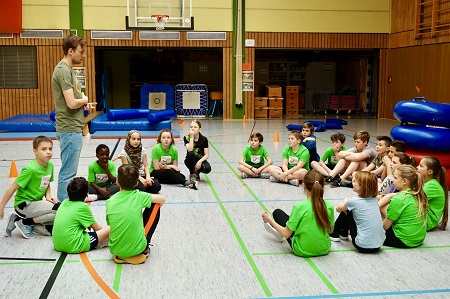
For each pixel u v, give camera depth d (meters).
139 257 4.36
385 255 4.60
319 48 17.52
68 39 5.38
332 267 4.31
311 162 7.68
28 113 16.55
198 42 17.11
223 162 9.30
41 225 5.05
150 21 16.61
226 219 5.69
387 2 17.55
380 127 15.36
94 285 3.93
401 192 4.87
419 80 15.88
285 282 4.01
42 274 4.12
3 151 10.53
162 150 7.27
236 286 3.93
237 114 17.81
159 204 4.62
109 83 20.36
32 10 16.20
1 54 16.30
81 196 4.64
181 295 3.77
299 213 4.48
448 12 14.30
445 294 3.80
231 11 17.08
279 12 17.22
